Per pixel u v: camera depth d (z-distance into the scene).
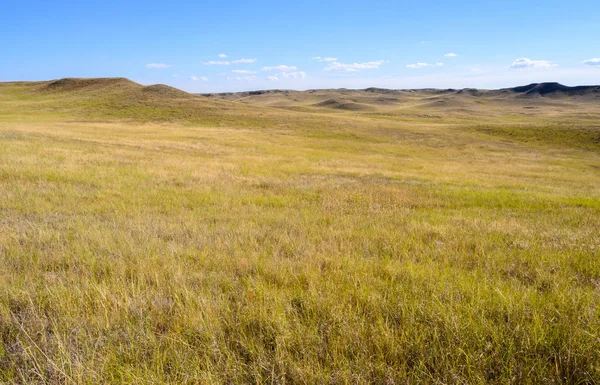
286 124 61.28
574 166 37.75
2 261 4.29
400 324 3.00
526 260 5.08
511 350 2.56
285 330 2.75
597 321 2.90
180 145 29.16
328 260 4.70
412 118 104.88
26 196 8.59
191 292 3.43
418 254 5.26
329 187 13.67
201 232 6.23
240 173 16.36
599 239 6.45
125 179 12.02
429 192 13.20
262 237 6.02
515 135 61.06
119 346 2.63
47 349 2.62
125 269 4.19
